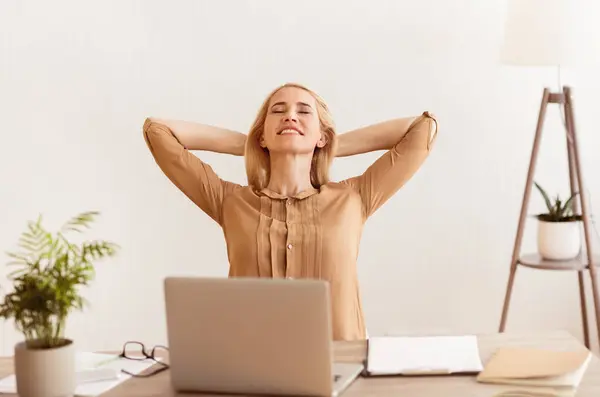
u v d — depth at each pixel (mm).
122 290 3705
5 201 3641
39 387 1715
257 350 1713
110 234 3672
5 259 3645
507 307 3357
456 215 3670
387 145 2861
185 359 1758
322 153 2824
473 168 3639
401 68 3582
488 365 1893
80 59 3578
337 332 2613
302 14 3568
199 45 3584
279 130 2691
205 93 3605
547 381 1786
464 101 3596
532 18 3078
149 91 3600
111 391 1815
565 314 3742
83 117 3609
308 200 2684
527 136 3619
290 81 3592
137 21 3568
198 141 2869
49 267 1780
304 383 1706
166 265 3701
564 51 3049
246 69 3594
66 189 3646
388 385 1809
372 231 3682
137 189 3658
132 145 3631
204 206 2795
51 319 1780
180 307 1729
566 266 3186
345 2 3561
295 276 2621
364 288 3715
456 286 3711
